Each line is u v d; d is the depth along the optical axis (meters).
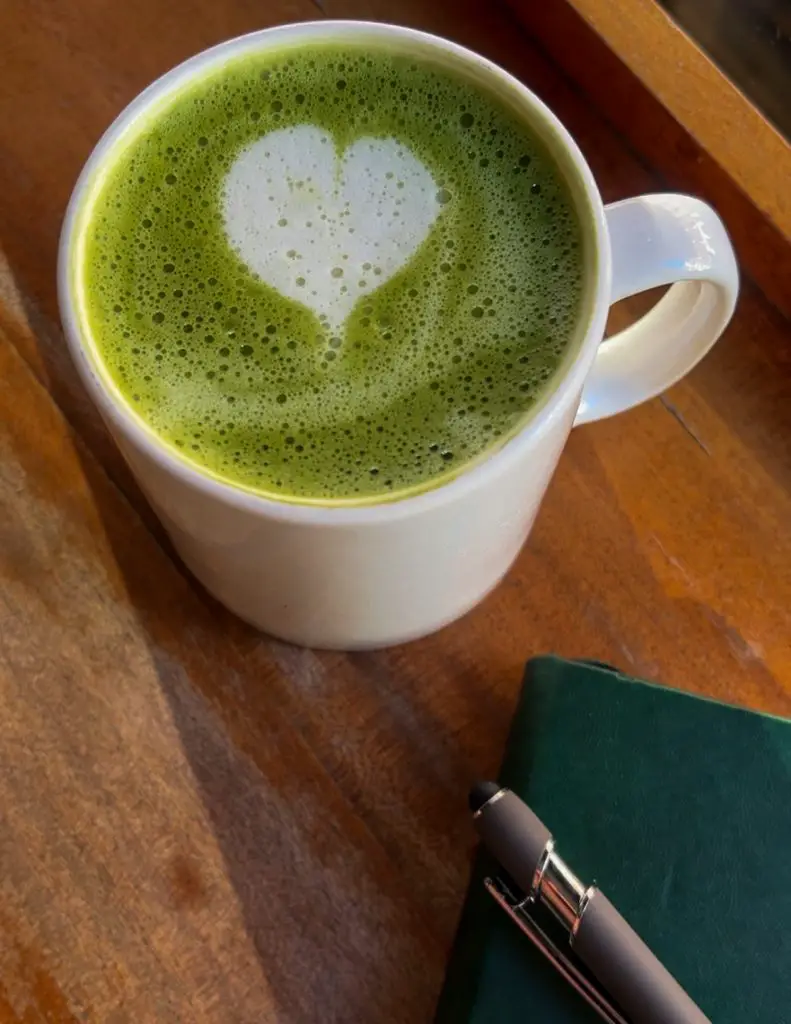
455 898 0.25
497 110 0.23
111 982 0.24
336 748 0.26
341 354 0.22
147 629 0.27
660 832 0.24
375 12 0.31
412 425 0.21
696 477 0.28
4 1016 0.24
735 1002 0.23
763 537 0.28
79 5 0.31
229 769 0.26
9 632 0.27
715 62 0.28
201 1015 0.24
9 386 0.28
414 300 0.22
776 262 0.28
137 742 0.26
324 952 0.25
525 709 0.25
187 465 0.20
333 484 0.21
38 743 0.26
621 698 0.25
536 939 0.23
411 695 0.27
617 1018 0.23
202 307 0.22
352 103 0.23
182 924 0.25
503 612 0.27
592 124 0.30
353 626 0.24
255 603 0.24
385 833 0.25
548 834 0.24
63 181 0.30
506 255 0.22
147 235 0.23
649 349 0.25
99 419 0.28
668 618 0.27
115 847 0.25
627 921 0.23
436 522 0.20
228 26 0.31
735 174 0.27
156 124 0.23
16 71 0.30
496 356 0.22
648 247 0.21
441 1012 0.24
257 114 0.23
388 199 0.23
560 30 0.29
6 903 0.25
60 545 0.27
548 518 0.28
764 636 0.27
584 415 0.25
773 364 0.29
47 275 0.29
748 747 0.25
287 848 0.25
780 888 0.24
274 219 0.23
